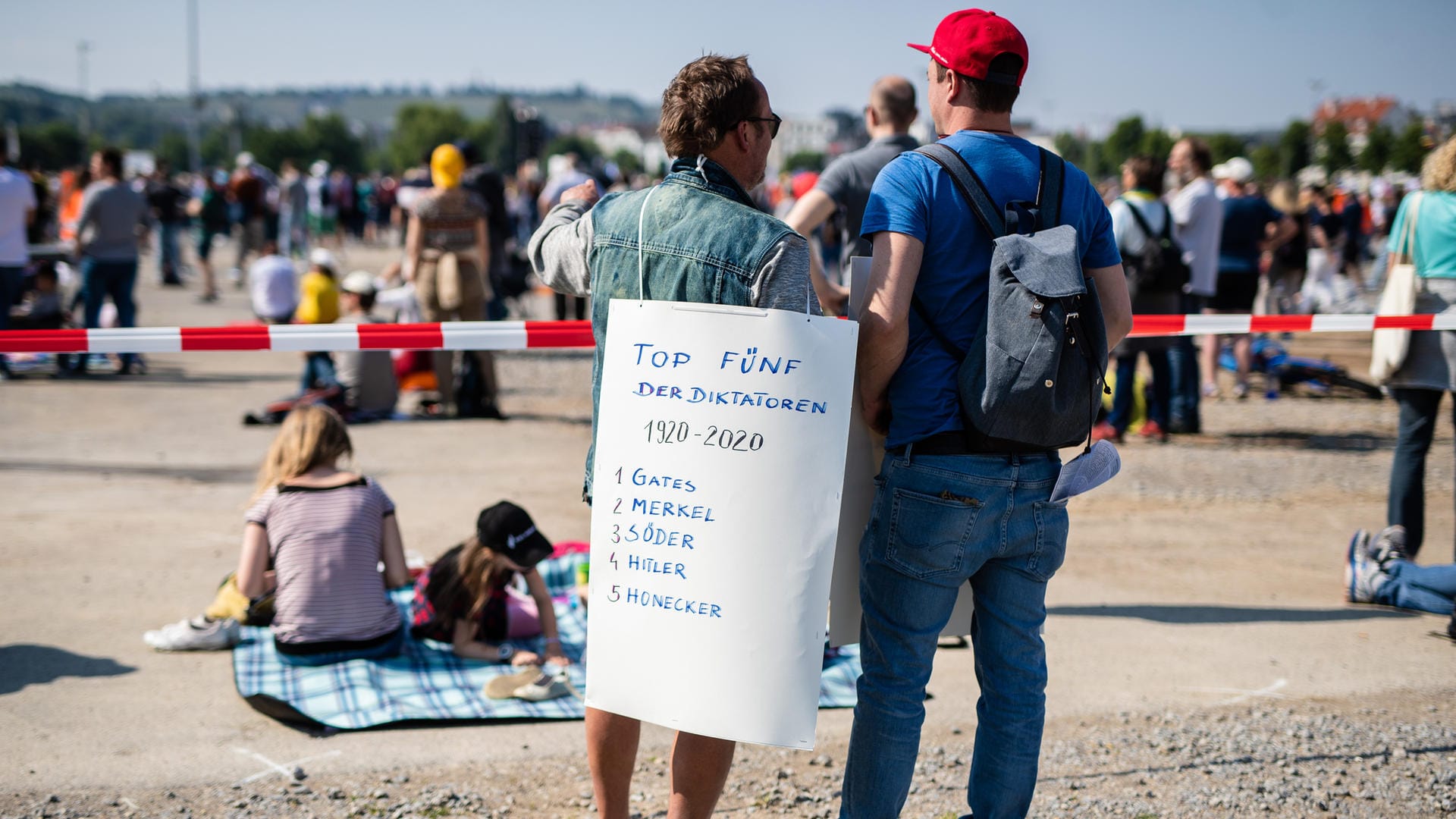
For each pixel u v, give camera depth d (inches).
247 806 123.6
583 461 302.2
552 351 539.2
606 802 103.4
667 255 91.2
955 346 92.7
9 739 138.2
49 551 215.2
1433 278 182.9
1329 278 558.9
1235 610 194.7
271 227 912.3
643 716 92.0
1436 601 189.3
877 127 174.7
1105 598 200.4
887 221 91.3
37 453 296.5
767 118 93.4
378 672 163.0
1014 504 92.7
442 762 136.1
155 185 722.2
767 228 89.7
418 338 135.9
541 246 104.0
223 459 296.5
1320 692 159.0
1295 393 422.0
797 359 87.8
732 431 88.7
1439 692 159.3
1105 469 95.0
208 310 596.7
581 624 185.9
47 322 426.0
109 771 131.0
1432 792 128.5
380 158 7613.2
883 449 102.1
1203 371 436.8
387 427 343.0
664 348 89.7
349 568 163.3
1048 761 136.6
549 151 5019.7
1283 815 123.1
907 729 96.6
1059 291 87.0
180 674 160.7
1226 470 301.0
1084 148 3430.1
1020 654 98.0
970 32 94.7
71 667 161.5
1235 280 356.5
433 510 248.7
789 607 89.2
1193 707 153.8
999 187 93.6
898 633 95.7
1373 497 276.4
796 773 134.6
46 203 626.5
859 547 102.4
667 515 90.4
